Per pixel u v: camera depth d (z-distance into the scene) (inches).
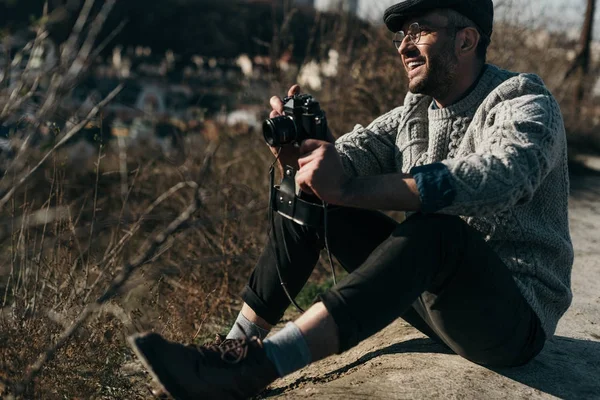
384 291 66.8
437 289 72.4
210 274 140.3
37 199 115.6
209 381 64.6
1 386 81.1
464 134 79.9
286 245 80.0
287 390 89.8
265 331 82.7
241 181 198.2
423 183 68.0
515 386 82.3
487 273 71.0
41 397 82.4
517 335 76.4
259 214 168.9
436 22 77.3
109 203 163.9
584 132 366.3
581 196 246.1
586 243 173.3
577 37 390.6
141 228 133.8
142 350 63.0
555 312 83.3
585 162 320.2
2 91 83.2
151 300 109.0
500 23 295.9
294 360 65.8
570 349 96.1
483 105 77.3
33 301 92.7
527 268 78.5
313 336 66.0
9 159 81.7
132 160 184.1
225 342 72.9
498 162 68.7
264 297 81.4
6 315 92.1
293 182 78.6
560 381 84.3
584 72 389.4
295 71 247.6
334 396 83.1
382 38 243.9
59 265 103.9
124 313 101.0
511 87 76.0
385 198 69.3
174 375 63.8
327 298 66.9
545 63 354.0
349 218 77.9
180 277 128.2
